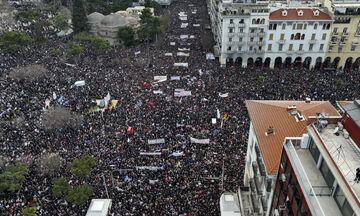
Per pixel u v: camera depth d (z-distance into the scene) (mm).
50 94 86938
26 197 52469
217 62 115750
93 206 48188
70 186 53438
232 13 104812
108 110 78375
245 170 53438
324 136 29141
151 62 111062
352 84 91688
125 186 54938
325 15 102875
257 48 109188
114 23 136875
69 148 64188
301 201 27062
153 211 49688
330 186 26234
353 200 21953
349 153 26906
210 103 81750
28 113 76750
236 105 80250
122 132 69625
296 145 31250
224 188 54125
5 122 72562
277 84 92312
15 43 114688
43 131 69688
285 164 30781
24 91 88062
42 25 146250
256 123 44438
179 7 197250
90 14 147875
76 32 138375
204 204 50969
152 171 58281
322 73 104938
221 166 59156
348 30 102812
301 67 111875
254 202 43500
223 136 67750
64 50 121312
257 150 43312
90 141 66500
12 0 190625
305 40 105938
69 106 80062
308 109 41438
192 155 62250
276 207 34250
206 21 160375
